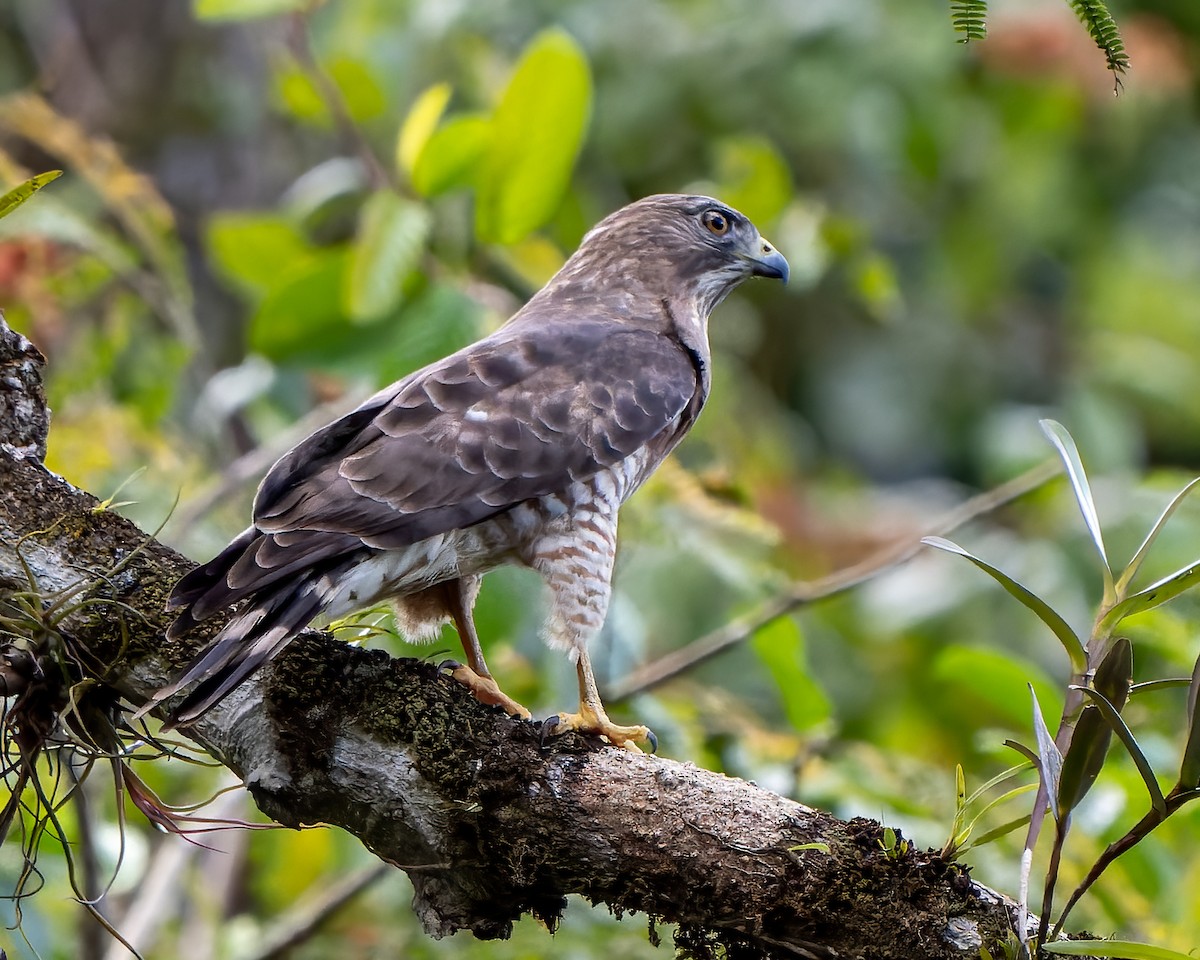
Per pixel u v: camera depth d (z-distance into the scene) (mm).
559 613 7547
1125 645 5273
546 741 6047
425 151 10008
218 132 14453
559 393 7680
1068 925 8977
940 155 14445
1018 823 5609
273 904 11148
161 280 11531
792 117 14039
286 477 6961
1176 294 16250
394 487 7035
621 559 9891
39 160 13586
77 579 6273
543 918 6133
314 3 11086
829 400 16312
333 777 6102
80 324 11625
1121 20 15195
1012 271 15984
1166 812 5168
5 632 6172
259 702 6172
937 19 14406
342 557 6945
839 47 14148
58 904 9750
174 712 5840
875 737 12320
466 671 7363
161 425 11977
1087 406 14602
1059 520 12477
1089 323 16438
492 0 13984
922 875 5602
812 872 5656
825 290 15922
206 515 10383
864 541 12984
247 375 11234
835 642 12812
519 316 8891
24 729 6145
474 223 10453
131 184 11125
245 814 10336
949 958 5504
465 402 7453
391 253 9703
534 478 7418
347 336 10328
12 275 10664
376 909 10516
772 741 9703
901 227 15805
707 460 12344
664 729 9508
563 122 9891
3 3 15320
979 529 13414
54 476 6477
